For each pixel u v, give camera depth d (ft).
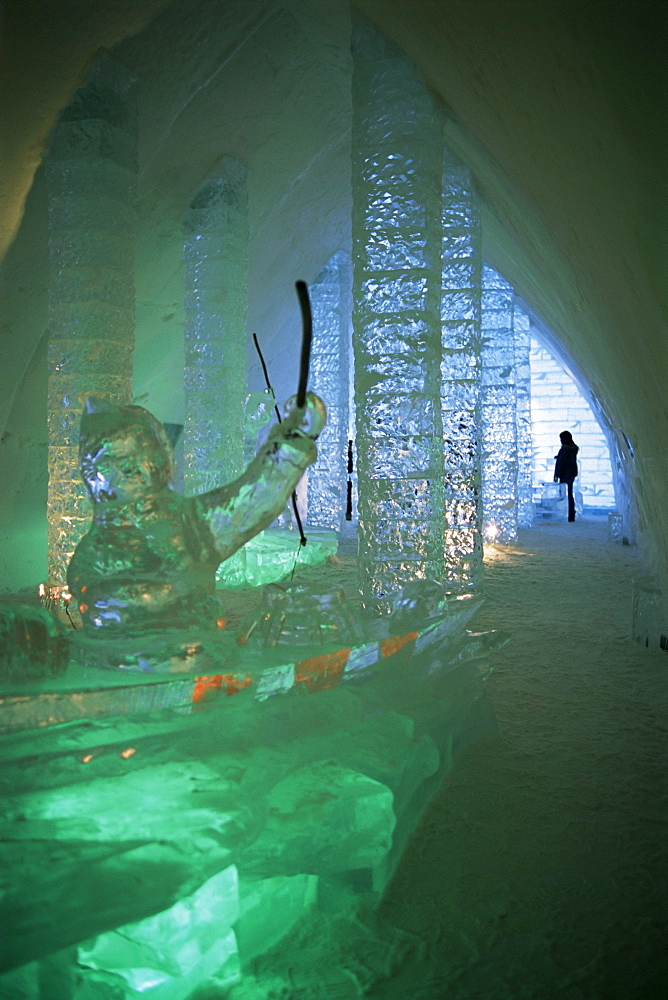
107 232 19.75
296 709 8.32
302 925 7.50
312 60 23.71
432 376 18.80
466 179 23.99
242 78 22.31
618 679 15.19
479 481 23.27
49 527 20.45
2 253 19.38
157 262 25.41
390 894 7.98
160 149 22.24
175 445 34.14
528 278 30.83
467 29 12.03
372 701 8.96
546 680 15.10
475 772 10.82
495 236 31.55
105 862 5.91
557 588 25.39
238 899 6.51
